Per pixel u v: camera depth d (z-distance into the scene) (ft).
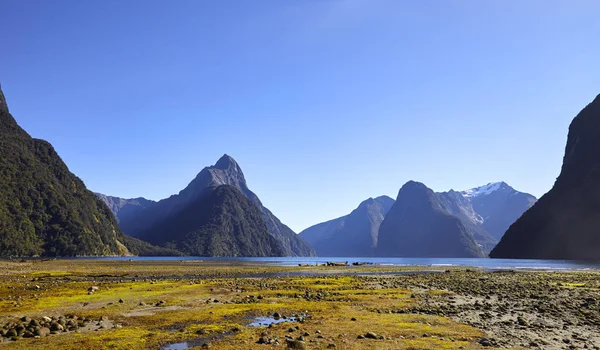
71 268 275.59
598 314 83.30
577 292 124.06
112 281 168.66
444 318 77.82
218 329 68.64
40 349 55.62
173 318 79.00
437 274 236.02
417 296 113.70
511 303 99.30
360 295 116.37
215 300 103.81
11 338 61.31
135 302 100.01
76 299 104.78
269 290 129.18
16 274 212.02
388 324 71.82
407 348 55.67
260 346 56.49
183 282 158.81
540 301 102.94
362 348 55.57
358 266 387.34
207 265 367.45
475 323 73.00
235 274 232.32
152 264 371.76
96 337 62.85
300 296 114.73
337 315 81.61
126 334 65.10
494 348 55.88
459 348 55.62
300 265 400.26
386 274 241.96
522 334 64.39
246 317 80.38
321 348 55.62
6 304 95.40
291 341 56.95
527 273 241.35
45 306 92.73
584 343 58.95
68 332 66.95
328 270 293.84
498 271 271.28
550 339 61.21
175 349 56.03
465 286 144.77
